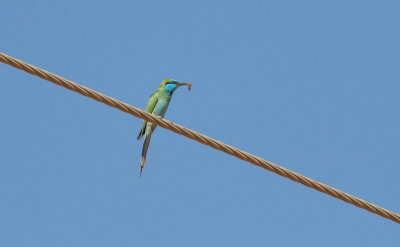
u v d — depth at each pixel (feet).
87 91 35.63
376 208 38.11
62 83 34.71
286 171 37.60
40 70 34.22
